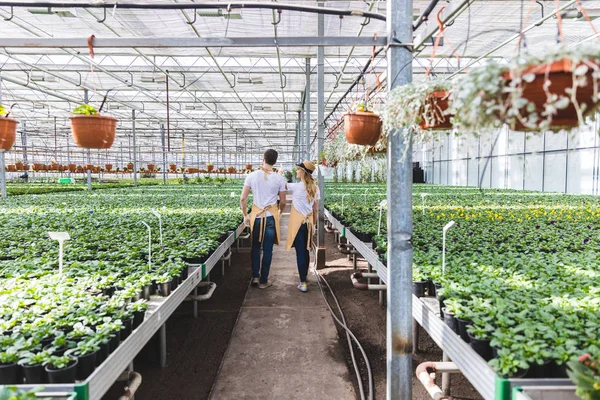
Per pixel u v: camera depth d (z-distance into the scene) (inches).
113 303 116.5
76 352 89.7
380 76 141.7
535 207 395.2
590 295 122.6
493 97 62.6
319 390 134.1
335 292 239.5
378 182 916.6
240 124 1323.8
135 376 110.0
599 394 64.2
